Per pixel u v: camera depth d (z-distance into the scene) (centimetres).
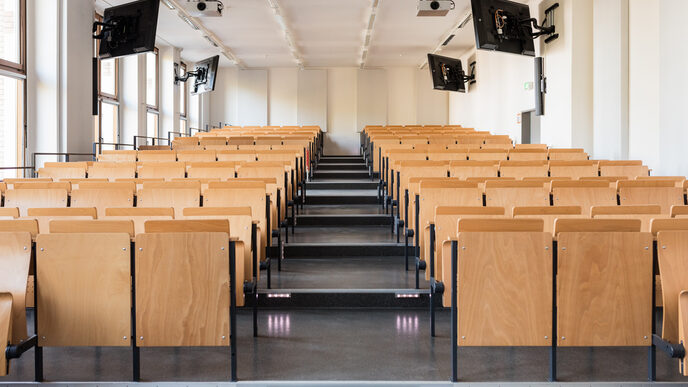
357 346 317
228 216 339
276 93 1877
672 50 602
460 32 1391
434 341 326
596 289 258
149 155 737
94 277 260
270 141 959
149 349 315
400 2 1124
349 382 261
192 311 262
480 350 311
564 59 911
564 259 258
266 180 490
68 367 288
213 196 414
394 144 938
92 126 918
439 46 1509
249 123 1870
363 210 699
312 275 445
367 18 1251
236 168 598
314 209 713
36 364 261
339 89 1884
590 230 267
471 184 414
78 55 869
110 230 278
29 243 256
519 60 1162
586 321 260
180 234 260
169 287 261
